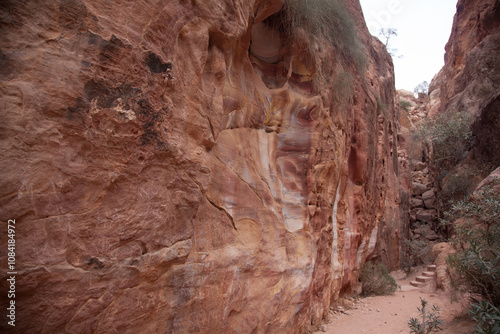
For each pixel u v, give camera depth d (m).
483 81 17.12
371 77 12.48
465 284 6.34
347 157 8.52
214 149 4.02
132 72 2.45
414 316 7.26
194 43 3.23
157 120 2.68
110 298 2.27
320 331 6.07
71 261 2.04
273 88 5.96
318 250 6.38
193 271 3.28
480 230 6.22
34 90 1.89
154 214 2.63
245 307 4.04
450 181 15.45
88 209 2.15
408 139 26.89
